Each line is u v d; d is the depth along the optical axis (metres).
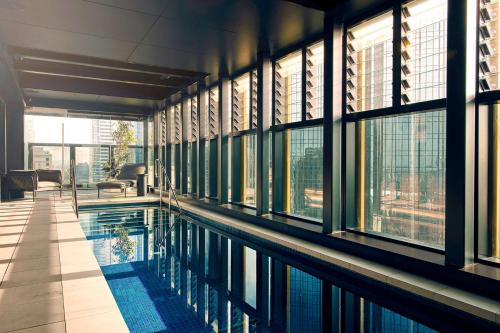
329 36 4.79
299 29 5.21
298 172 6.33
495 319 2.64
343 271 4.11
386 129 4.90
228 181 8.09
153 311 3.27
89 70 8.45
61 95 10.58
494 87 3.38
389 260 3.93
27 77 9.12
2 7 4.51
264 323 3.02
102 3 4.39
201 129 9.23
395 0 4.16
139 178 11.28
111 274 4.34
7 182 9.19
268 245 5.59
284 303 3.47
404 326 2.93
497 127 3.44
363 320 3.06
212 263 4.86
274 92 6.36
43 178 10.26
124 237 6.47
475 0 3.34
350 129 4.91
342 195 4.93
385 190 4.89
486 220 3.44
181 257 5.16
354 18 4.77
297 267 4.66
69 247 4.51
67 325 2.47
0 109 10.09
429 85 3.90
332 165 4.81
